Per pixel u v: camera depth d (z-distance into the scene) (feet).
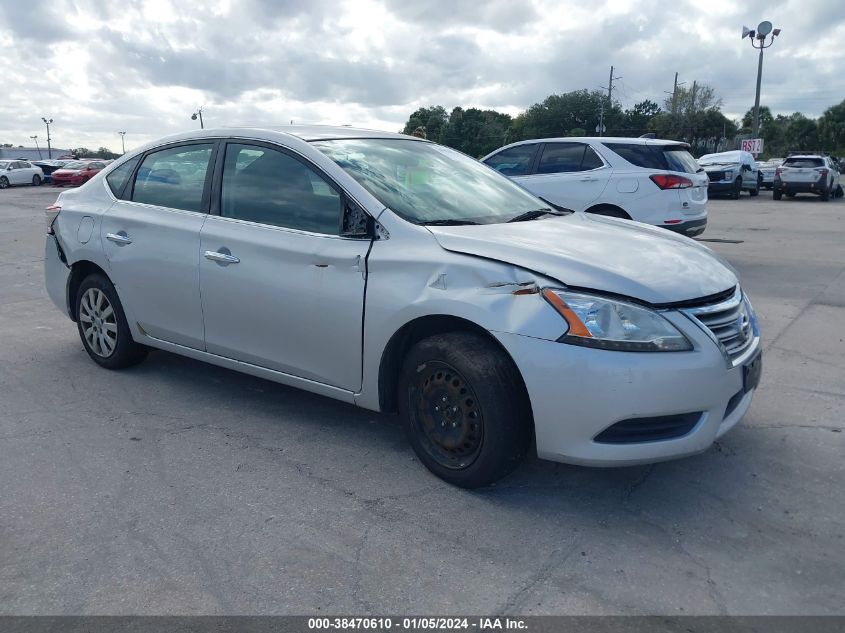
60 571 9.61
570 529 10.62
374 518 10.93
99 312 17.37
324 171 13.17
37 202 82.53
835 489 11.77
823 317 22.71
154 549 10.11
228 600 9.02
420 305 11.43
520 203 14.70
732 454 13.03
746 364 11.29
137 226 15.89
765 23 103.55
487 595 9.11
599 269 10.71
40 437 13.85
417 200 13.10
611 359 10.11
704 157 86.84
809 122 317.83
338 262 12.50
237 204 14.35
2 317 23.43
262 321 13.69
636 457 10.41
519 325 10.53
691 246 12.88
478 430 11.21
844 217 57.62
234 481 12.12
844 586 9.27
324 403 15.66
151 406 15.47
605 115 281.95
